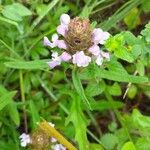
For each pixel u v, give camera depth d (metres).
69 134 0.11
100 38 0.09
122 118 0.11
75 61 0.09
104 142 0.11
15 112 0.11
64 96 0.11
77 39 0.09
